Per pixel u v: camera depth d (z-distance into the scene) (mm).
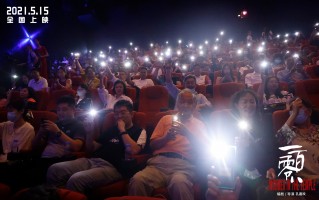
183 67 12031
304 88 5082
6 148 4012
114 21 20766
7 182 3279
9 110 4023
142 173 3098
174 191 2891
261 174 2715
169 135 3266
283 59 9430
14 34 13453
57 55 16078
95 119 4027
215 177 1771
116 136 3637
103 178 3213
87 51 18750
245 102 3193
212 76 9883
